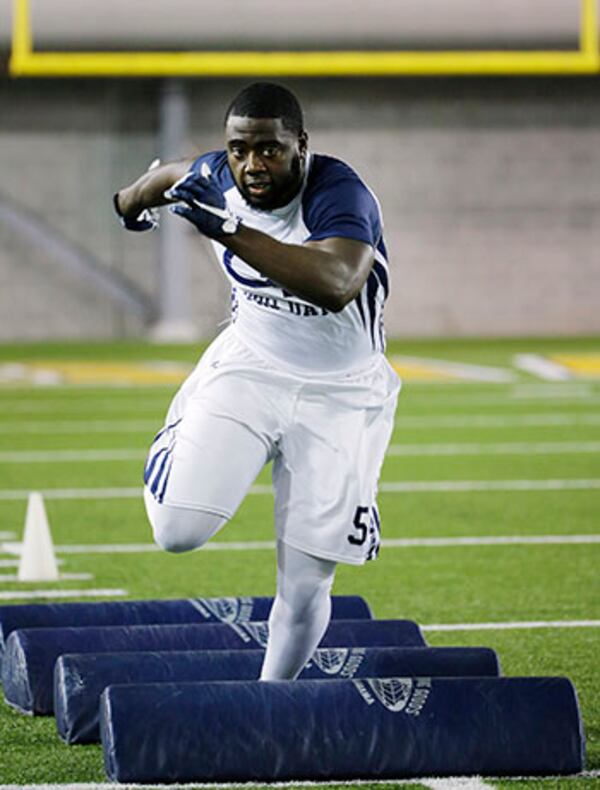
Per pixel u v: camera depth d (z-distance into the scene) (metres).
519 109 85.50
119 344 80.06
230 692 14.25
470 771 14.26
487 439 43.41
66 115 82.88
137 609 18.39
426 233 85.75
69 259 83.06
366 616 19.23
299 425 14.85
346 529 14.82
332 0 72.06
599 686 18.17
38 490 34.62
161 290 82.69
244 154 13.60
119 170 83.19
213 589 24.28
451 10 72.31
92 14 70.56
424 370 64.56
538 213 86.19
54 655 16.95
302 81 84.00
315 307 14.44
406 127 85.00
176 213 12.89
